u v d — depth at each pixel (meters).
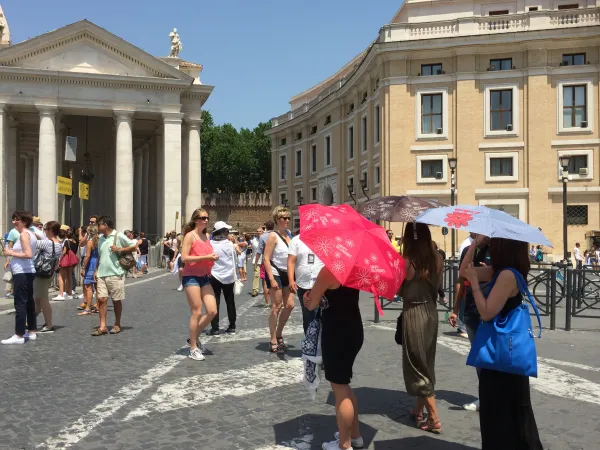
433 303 4.88
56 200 34.97
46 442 4.44
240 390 5.98
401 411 5.38
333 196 45.97
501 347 3.66
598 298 11.37
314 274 6.63
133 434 4.64
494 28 32.25
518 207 32.06
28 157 50.78
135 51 35.88
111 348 8.13
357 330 4.23
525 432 3.72
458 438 4.66
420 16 36.12
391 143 33.56
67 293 14.24
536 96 31.66
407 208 5.52
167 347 8.25
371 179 37.62
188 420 5.00
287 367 7.05
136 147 48.19
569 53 31.59
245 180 77.88
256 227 72.12
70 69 35.41
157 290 17.36
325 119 48.16
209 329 9.94
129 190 35.94
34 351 7.88
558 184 31.56
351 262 3.82
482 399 3.81
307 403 5.55
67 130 44.09
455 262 11.84
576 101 31.58
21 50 34.22
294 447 4.39
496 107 32.59
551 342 9.05
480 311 3.77
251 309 12.97
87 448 4.33
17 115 38.81
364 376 6.69
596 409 5.44
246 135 81.38
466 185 32.62
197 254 7.40
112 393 5.82
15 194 38.75
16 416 5.07
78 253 16.94
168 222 36.50
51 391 5.87
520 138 32.06
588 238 30.94
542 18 31.42
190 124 39.34
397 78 33.50
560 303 13.88
